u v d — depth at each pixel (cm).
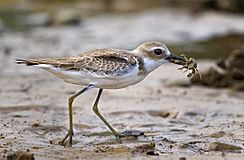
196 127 1231
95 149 1023
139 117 1320
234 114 1356
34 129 1176
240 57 1714
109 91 1574
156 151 1021
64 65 1029
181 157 965
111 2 3741
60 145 1059
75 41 2453
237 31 2772
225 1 3234
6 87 1600
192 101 1485
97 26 2870
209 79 1678
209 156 989
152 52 1084
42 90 1570
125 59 1049
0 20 2981
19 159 925
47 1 3691
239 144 1080
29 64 1032
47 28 2797
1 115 1287
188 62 1127
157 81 1752
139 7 3588
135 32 2714
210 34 2698
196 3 3356
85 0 3794
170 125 1249
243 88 1630
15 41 2402
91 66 1032
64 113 1330
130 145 1054
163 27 2858
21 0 3672
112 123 1252
